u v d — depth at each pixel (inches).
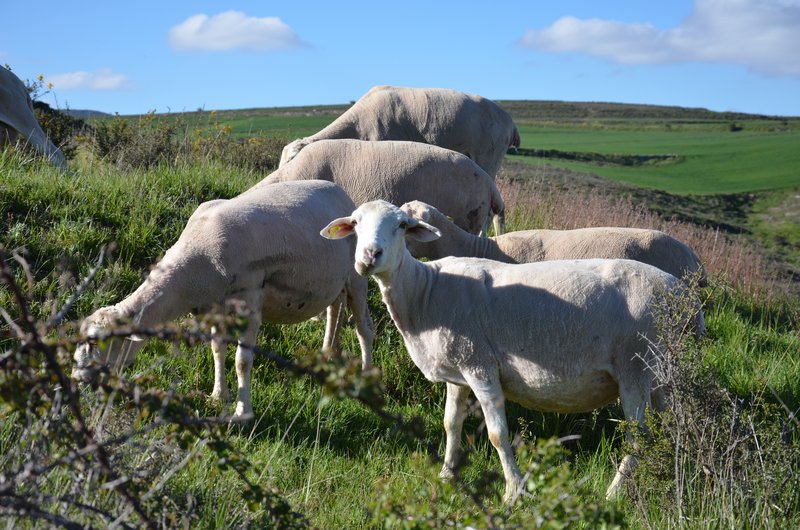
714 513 165.0
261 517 147.9
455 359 202.7
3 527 112.1
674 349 181.2
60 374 104.3
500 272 209.6
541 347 199.5
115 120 505.0
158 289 208.5
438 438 234.4
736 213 1082.1
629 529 164.2
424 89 454.6
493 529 111.9
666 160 1852.9
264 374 252.2
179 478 151.2
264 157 541.6
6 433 133.8
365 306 265.6
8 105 414.6
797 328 363.6
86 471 118.3
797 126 3806.6
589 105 6186.0
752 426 174.2
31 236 282.4
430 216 287.9
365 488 184.7
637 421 185.0
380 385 104.3
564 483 114.3
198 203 354.0
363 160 335.6
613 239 285.3
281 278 230.1
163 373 232.1
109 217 308.7
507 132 474.3
